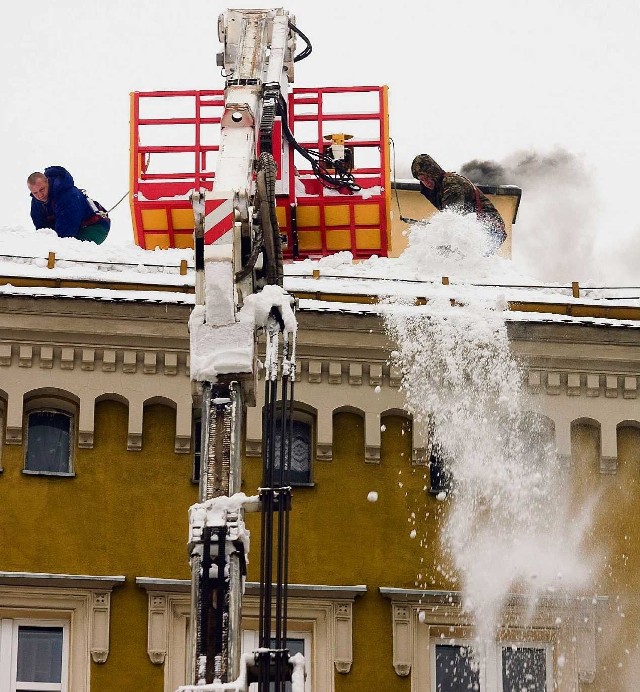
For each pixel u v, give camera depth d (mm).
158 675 59219
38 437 61906
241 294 51656
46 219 74000
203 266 51312
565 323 63312
